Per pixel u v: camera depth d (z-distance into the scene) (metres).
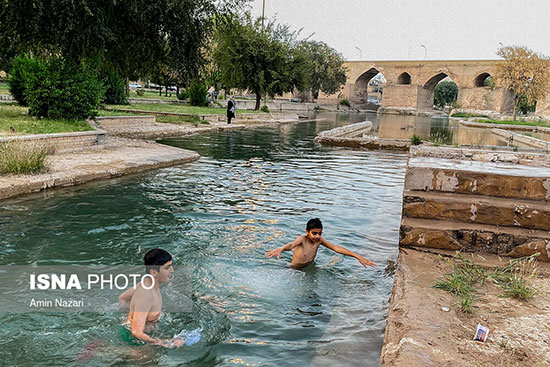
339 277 5.02
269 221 7.03
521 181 5.68
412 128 34.06
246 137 20.84
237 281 4.69
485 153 10.47
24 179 8.24
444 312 3.69
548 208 5.25
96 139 12.66
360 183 10.75
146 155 12.26
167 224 6.59
